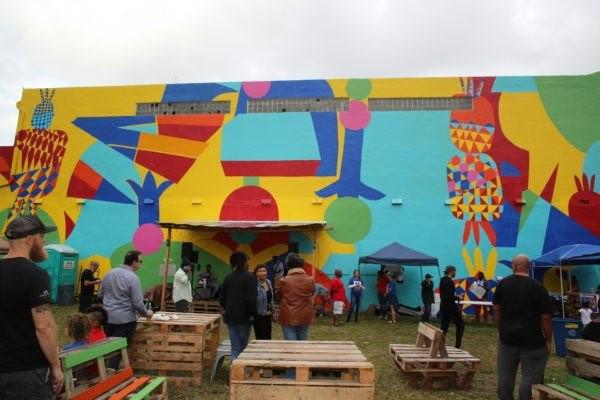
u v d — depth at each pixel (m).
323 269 18.69
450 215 18.61
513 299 5.51
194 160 19.97
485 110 19.11
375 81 19.80
